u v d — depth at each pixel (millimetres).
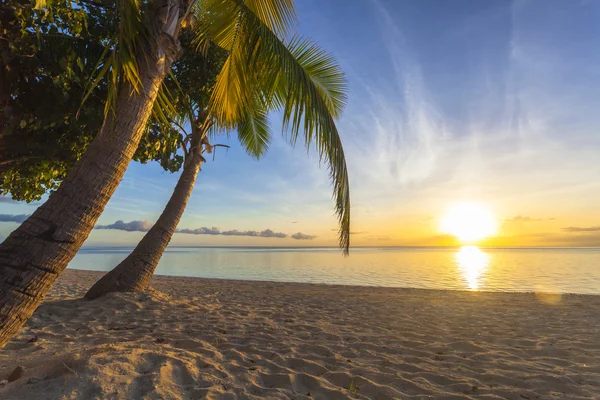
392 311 7188
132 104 2566
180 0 2945
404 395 2877
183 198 7707
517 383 3186
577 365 3711
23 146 5062
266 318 5961
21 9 3754
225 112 5578
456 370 3518
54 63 4793
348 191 3527
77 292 8719
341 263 35875
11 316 2029
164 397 2357
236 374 3037
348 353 4016
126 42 2545
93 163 2381
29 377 2463
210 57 6516
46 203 2295
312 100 3514
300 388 2924
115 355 2820
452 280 17891
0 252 2145
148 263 7164
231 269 26750
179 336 4418
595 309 7617
